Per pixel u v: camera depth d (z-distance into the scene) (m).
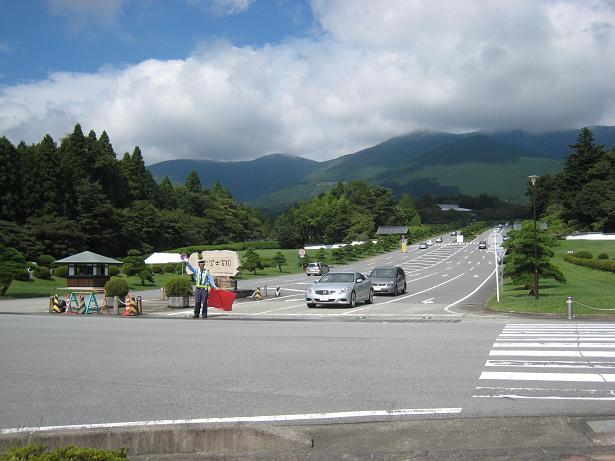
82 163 97.75
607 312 20.36
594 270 54.88
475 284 45.12
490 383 8.38
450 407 7.11
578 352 11.05
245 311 24.38
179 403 7.42
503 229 191.75
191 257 33.94
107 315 23.42
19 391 8.19
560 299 25.20
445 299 30.23
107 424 6.46
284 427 6.39
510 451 5.55
